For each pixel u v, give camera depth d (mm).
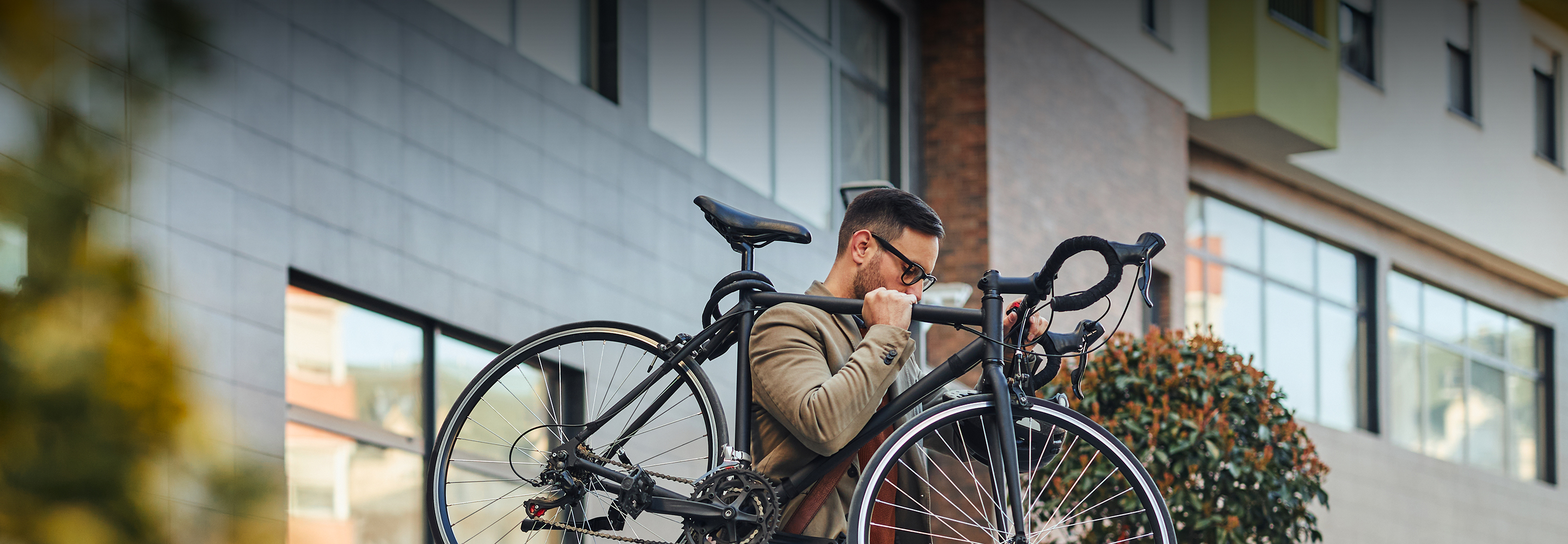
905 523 3744
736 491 3646
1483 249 22328
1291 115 18500
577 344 4098
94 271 1818
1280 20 18609
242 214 7488
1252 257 19859
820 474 3650
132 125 1872
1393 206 20922
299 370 7926
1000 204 15148
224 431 1954
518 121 9688
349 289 8219
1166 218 17688
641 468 3881
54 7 1800
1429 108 21656
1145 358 10750
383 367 8523
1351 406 20922
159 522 1821
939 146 15305
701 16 11844
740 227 3887
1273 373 19828
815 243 13000
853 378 3484
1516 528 22547
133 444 1819
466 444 7371
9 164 1769
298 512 7820
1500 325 23703
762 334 3717
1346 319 21156
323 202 8062
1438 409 22234
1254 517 10633
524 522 3932
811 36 13594
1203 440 10383
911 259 3818
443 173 9000
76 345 1789
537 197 9758
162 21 1904
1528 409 23844
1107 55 17094
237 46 7586
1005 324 3834
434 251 8852
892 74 15172
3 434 1742
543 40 10172
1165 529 3529
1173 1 18172
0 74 1770
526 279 9547
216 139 7375
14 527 1721
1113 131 17016
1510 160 22812
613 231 10406
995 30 15500
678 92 11461
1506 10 22906
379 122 8562
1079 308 3658
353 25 8438
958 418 3557
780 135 12875
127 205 1883
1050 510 10211
